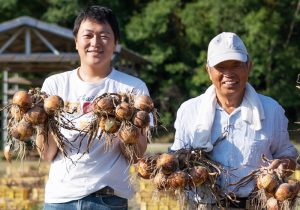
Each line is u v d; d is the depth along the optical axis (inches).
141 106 98.5
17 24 487.8
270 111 107.0
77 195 104.4
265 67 635.5
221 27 638.5
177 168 100.0
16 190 243.0
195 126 106.4
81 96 107.1
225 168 104.1
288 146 108.9
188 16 649.0
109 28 108.1
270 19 631.2
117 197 106.5
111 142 103.0
